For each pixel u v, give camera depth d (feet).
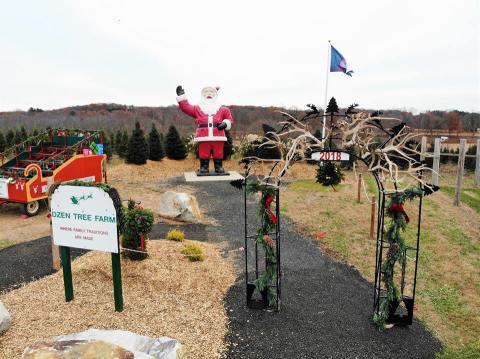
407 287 24.57
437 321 20.70
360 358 17.11
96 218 19.56
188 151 83.20
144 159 69.67
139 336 15.01
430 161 71.41
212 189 54.75
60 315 19.61
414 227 36.37
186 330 18.75
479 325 20.56
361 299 22.44
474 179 62.95
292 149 19.90
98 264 24.62
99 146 49.21
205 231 35.14
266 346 17.76
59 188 19.99
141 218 24.56
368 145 20.95
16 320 19.08
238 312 20.70
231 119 61.21
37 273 25.13
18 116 157.69
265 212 20.59
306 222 38.34
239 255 28.94
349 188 53.78
